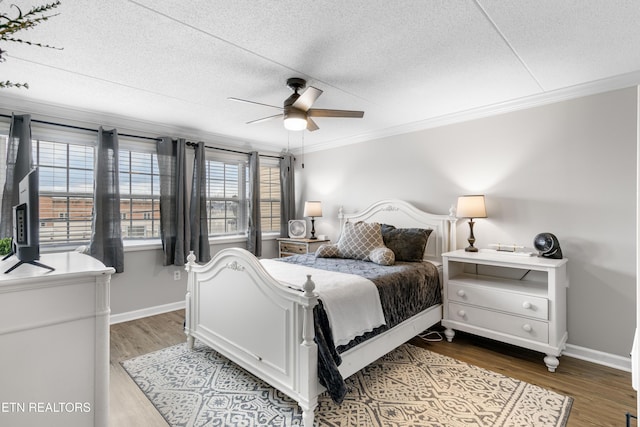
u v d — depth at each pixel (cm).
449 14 174
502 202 321
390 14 174
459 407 205
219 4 164
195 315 287
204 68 237
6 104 292
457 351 289
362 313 223
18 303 122
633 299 254
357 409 204
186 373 249
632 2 164
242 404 210
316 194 512
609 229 263
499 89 280
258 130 421
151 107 326
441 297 321
